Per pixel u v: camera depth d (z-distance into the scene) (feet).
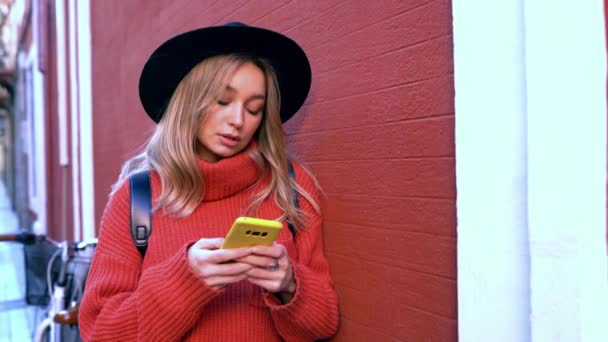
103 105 12.54
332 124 4.49
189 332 3.85
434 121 3.44
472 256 3.13
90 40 13.75
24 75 31.14
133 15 10.11
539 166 2.75
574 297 2.62
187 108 4.17
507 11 2.94
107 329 3.60
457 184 3.21
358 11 4.14
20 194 35.45
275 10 5.31
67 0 16.52
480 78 3.06
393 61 3.78
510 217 2.95
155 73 4.44
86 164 14.25
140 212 4.07
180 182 4.10
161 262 3.91
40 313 10.00
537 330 2.77
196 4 7.21
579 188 2.61
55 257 8.14
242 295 4.00
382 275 3.93
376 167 3.97
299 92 4.64
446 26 3.34
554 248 2.70
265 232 3.26
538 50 2.74
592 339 2.65
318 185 4.68
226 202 4.27
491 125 3.01
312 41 4.74
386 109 3.86
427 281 3.51
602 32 2.65
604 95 2.66
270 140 4.42
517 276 2.92
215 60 4.15
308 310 3.94
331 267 4.55
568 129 2.63
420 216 3.56
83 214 14.67
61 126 17.12
